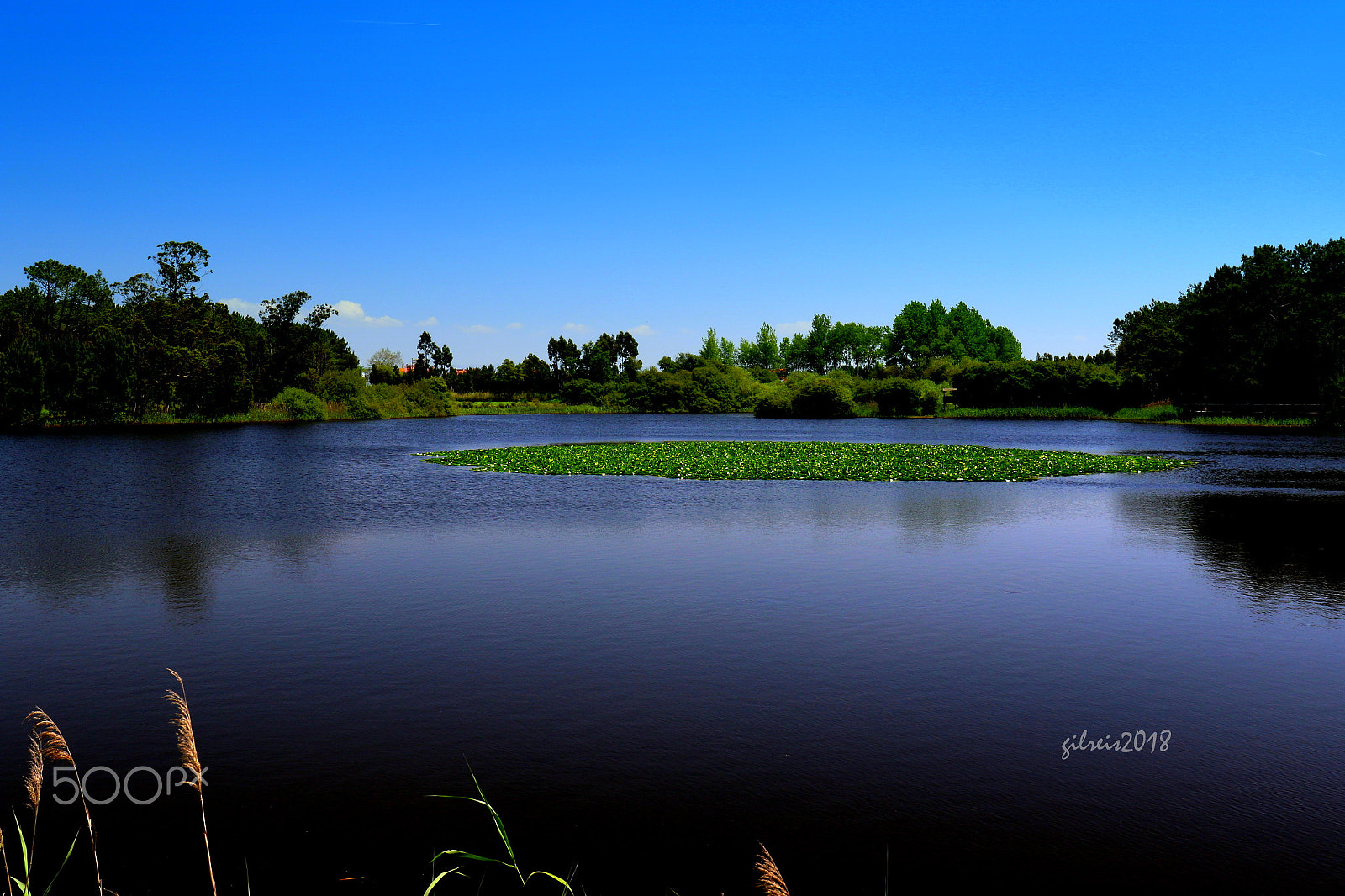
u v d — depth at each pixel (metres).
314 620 9.48
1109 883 4.33
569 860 4.54
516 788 5.39
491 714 6.63
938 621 9.43
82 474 29.02
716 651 8.31
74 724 6.48
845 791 5.35
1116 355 121.50
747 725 6.43
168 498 21.94
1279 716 6.62
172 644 8.55
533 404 132.25
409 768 5.68
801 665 7.86
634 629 9.10
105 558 13.41
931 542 14.83
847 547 14.29
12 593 10.90
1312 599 10.49
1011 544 14.68
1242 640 8.73
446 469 31.20
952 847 4.68
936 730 6.34
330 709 6.76
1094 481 26.70
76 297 86.81
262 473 29.42
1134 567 12.58
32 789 4.11
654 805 5.16
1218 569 12.45
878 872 4.43
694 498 21.86
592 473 29.11
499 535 15.65
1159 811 5.10
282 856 4.61
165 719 6.55
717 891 4.23
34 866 4.51
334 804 5.20
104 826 4.95
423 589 11.07
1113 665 7.88
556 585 11.31
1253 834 4.84
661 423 86.56
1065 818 5.02
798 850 4.64
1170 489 24.03
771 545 14.56
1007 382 96.88
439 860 4.55
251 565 12.80
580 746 6.04
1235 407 73.25
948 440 53.81
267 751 5.95
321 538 15.39
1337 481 26.56
